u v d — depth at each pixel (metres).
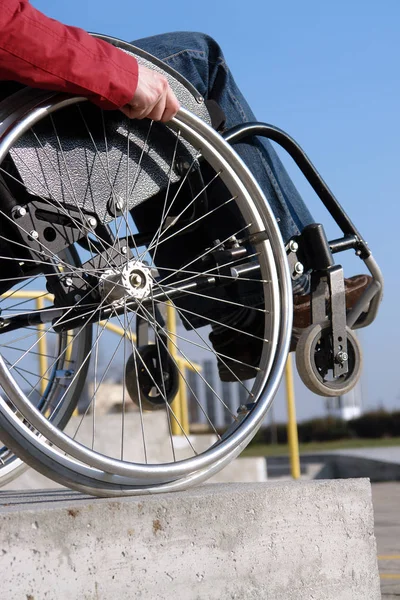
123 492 1.63
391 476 8.70
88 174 1.71
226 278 1.97
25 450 1.52
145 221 2.11
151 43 2.09
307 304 2.23
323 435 23.77
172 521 1.54
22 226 1.62
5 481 2.00
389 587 2.32
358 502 1.86
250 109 2.25
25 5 1.55
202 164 2.02
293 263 2.16
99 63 1.61
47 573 1.37
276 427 22.59
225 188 2.09
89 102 1.71
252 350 2.17
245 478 5.70
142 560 1.49
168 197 2.00
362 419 23.98
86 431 4.42
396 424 23.69
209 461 1.73
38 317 1.95
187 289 1.92
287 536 1.71
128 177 1.76
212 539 1.59
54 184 1.65
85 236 1.75
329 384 2.16
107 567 1.44
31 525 1.36
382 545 3.18
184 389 5.80
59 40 1.57
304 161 2.28
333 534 1.80
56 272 1.72
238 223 2.10
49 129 1.65
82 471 1.58
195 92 1.94
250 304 2.10
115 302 1.73
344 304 2.18
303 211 2.31
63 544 1.39
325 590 1.76
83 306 1.71
